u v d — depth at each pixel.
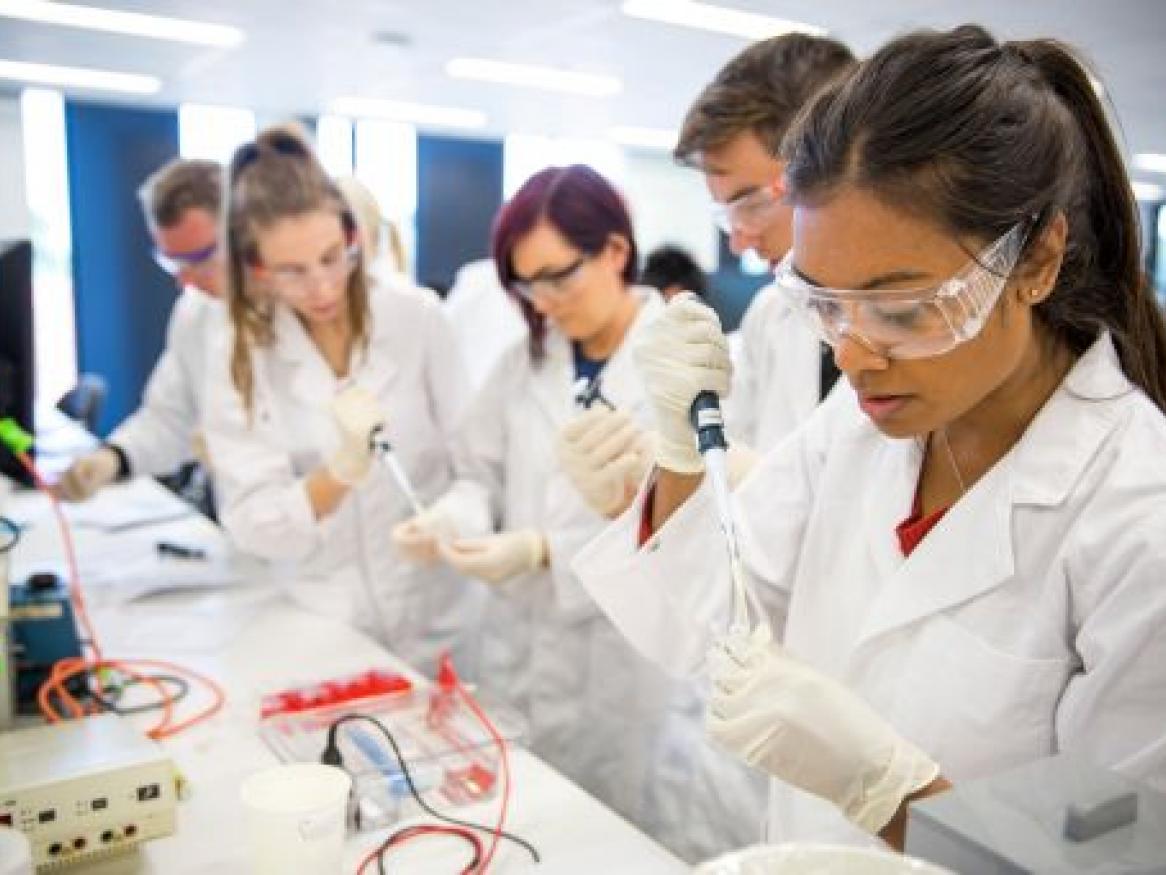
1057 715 0.89
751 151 1.33
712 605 1.17
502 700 2.00
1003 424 0.97
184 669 1.63
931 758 0.94
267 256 1.82
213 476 2.48
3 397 2.07
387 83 6.34
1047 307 0.91
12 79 6.21
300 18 4.75
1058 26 4.64
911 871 0.62
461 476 2.15
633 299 1.90
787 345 1.74
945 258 0.76
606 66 5.80
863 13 4.55
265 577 2.18
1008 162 0.75
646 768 1.95
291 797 0.97
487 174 8.57
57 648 1.54
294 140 1.90
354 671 1.63
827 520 1.12
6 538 1.54
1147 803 0.65
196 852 1.09
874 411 0.86
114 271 7.14
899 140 0.74
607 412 1.56
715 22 4.79
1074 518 0.89
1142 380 0.95
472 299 3.46
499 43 5.25
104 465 2.61
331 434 2.05
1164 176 9.54
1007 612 0.93
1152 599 0.80
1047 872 0.59
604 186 1.74
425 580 2.17
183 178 2.43
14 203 6.77
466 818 1.17
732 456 1.46
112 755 1.05
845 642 1.08
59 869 1.01
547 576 1.93
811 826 1.11
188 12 4.64
